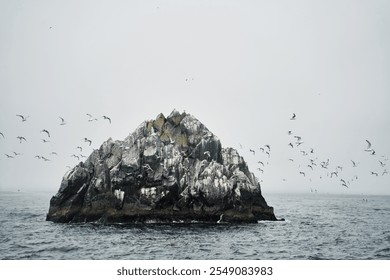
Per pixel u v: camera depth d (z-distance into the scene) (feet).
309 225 238.27
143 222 206.08
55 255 150.10
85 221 209.36
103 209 209.97
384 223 263.70
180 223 209.56
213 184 214.28
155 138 216.54
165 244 167.02
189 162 226.17
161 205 208.23
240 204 220.43
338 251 167.32
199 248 162.61
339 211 358.64
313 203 505.66
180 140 232.94
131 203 208.13
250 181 237.86
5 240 171.53
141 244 166.20
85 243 167.22
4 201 379.14
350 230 224.74
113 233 185.16
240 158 239.30
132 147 213.87
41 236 179.11
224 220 215.10
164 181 208.54
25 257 147.13
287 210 360.69
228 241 176.55
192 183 216.33
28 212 278.46
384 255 162.61
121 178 207.62
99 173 214.07
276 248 168.04
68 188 213.25
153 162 210.79
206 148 229.25
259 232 199.82
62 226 201.67
